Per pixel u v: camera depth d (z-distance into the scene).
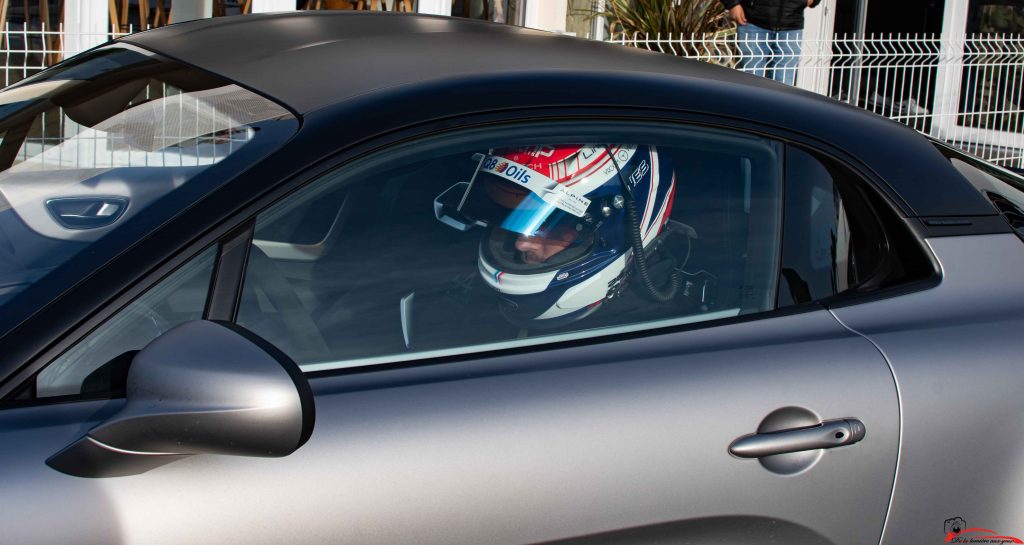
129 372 1.43
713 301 1.96
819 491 1.82
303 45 2.13
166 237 1.58
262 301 1.63
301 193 1.67
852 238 2.06
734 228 2.01
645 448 1.71
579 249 1.89
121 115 1.93
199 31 2.36
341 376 1.65
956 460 1.91
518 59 2.07
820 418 1.82
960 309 2.02
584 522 1.67
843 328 1.95
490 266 1.83
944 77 8.38
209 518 1.47
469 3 8.43
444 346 1.75
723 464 1.75
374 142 1.74
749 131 2.05
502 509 1.62
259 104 1.84
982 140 8.61
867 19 10.54
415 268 1.76
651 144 1.98
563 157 1.90
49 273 1.56
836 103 2.28
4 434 1.44
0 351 1.48
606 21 9.36
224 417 1.37
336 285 1.70
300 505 1.51
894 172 2.13
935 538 1.93
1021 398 1.96
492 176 1.84
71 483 1.42
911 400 1.88
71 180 1.76
